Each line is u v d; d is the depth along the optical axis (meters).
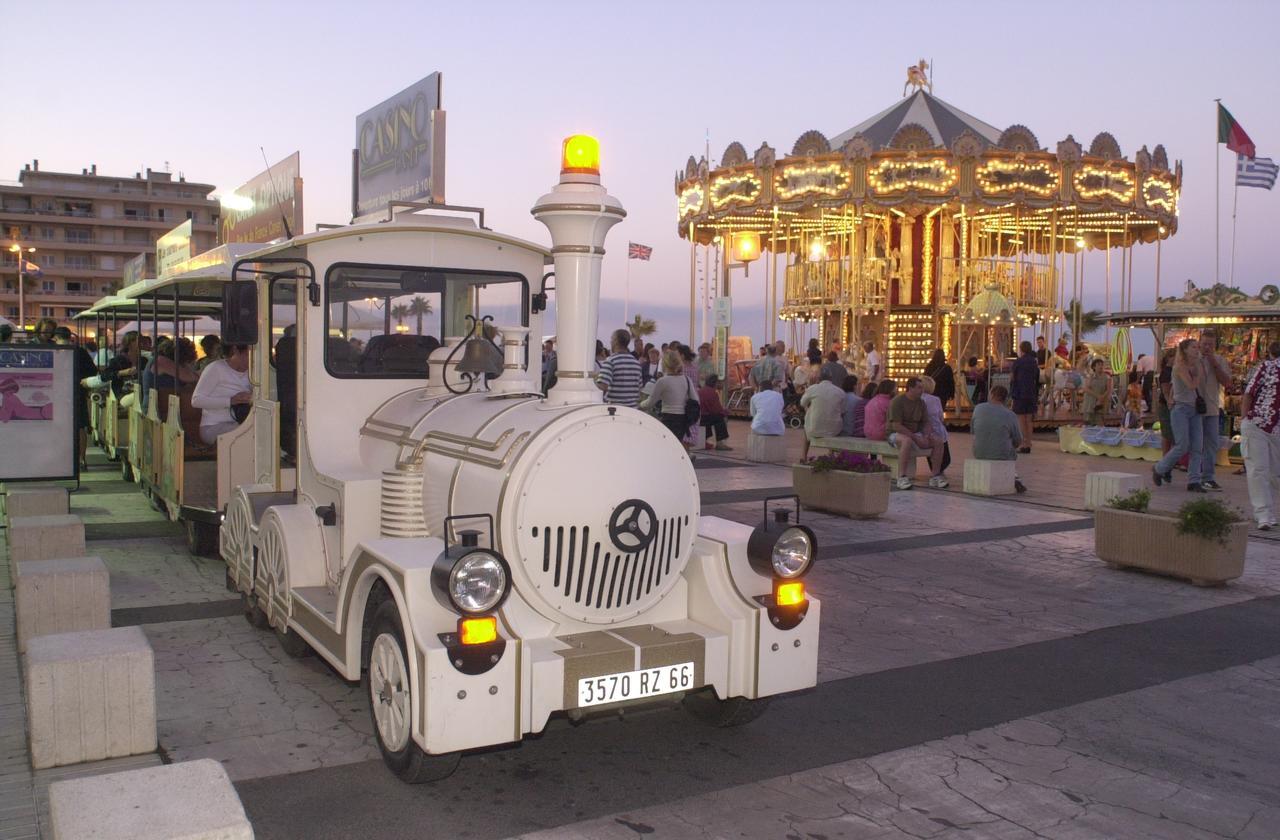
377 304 5.33
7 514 7.86
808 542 4.07
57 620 5.22
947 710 4.75
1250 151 19.88
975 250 23.78
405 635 3.46
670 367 13.45
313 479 5.09
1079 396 21.25
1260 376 9.40
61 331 14.16
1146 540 7.52
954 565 7.91
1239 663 5.54
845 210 22.42
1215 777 4.05
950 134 23.12
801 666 4.07
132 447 10.88
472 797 3.71
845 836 3.47
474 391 4.95
